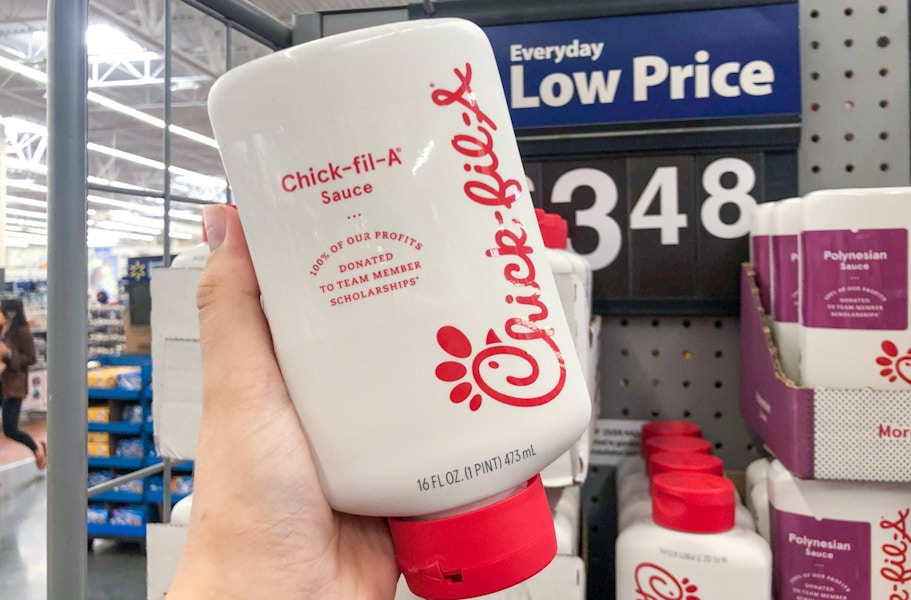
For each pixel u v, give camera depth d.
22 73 3.94
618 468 0.83
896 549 0.55
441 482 0.32
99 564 1.80
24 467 3.59
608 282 0.84
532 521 0.34
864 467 0.53
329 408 0.33
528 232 0.34
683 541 0.57
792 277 0.63
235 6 0.73
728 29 0.79
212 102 0.34
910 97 0.79
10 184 5.80
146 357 2.43
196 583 0.35
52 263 0.49
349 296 0.32
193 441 0.61
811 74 0.81
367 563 0.41
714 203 0.81
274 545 0.35
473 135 0.33
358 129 0.32
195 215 5.78
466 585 0.33
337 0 2.13
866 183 0.80
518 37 0.84
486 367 0.32
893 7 0.79
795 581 0.58
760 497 0.67
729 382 0.83
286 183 0.32
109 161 5.10
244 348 0.37
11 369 3.06
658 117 0.81
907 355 0.52
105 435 2.08
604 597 0.85
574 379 0.35
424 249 0.32
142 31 2.60
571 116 0.83
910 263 0.52
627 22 0.81
